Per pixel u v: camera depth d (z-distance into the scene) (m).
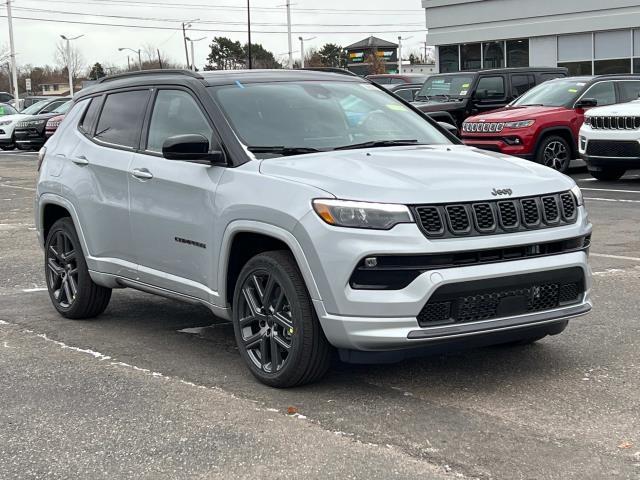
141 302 7.49
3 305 7.46
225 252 5.17
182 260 5.60
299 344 4.76
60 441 4.32
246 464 3.98
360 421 4.48
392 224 4.47
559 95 16.39
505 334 4.77
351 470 3.88
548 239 4.78
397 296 4.45
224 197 5.15
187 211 5.48
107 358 5.77
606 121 14.44
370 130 5.83
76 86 97.44
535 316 4.77
